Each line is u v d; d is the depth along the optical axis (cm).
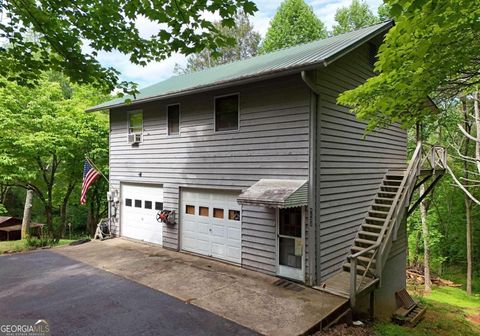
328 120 764
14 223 1680
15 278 761
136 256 960
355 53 877
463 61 491
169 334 500
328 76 764
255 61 1130
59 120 1388
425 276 1449
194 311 580
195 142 966
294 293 673
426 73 513
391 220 790
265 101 800
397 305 977
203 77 1120
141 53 529
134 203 1191
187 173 989
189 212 998
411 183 886
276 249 780
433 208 1767
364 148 923
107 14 462
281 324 536
